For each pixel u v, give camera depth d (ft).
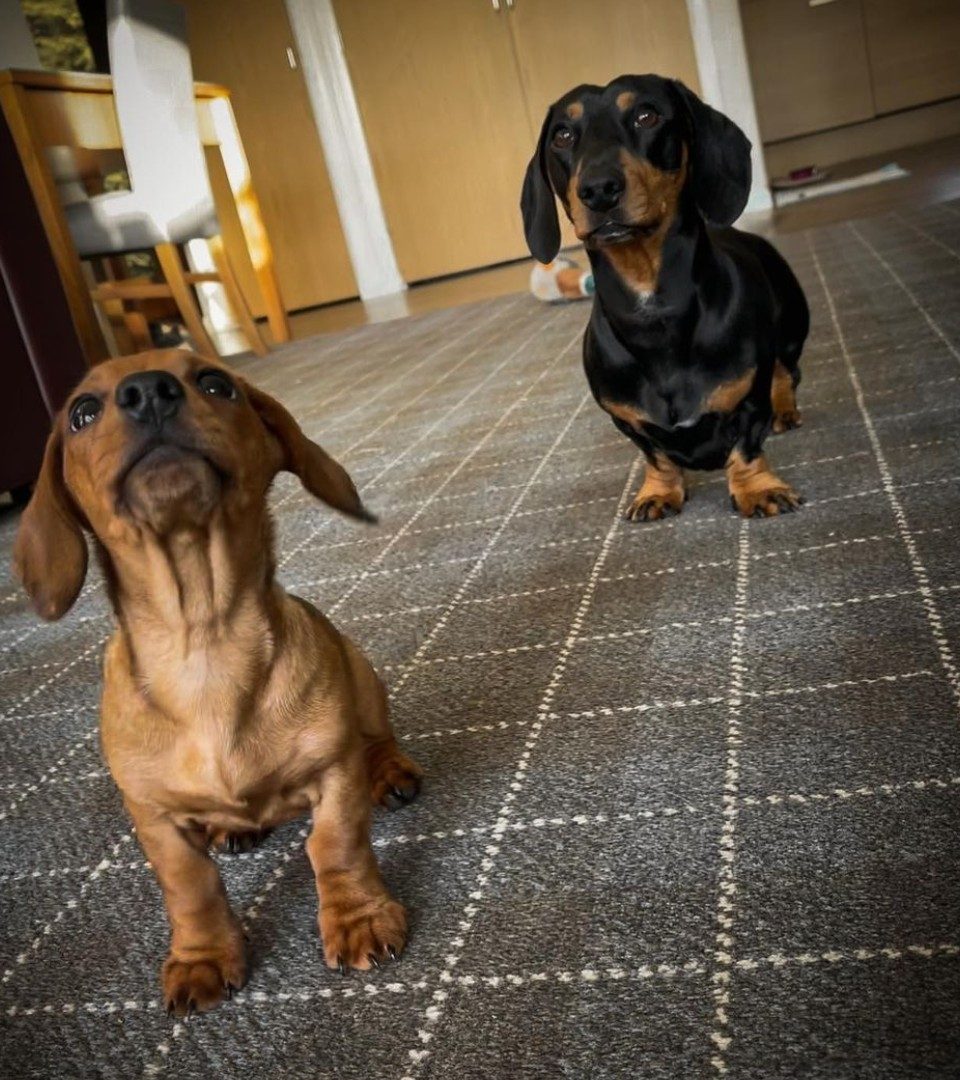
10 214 3.91
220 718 1.34
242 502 1.38
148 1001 1.37
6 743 2.19
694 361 2.46
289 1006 1.32
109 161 7.35
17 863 1.75
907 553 2.17
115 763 1.36
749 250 2.79
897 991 1.13
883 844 1.37
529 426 3.85
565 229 10.27
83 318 5.91
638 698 1.88
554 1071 1.13
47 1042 1.33
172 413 1.31
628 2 9.70
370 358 6.25
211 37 10.20
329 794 1.41
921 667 1.76
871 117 11.41
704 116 2.53
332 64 10.19
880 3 11.01
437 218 10.67
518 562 2.62
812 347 3.96
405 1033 1.24
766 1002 1.16
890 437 2.85
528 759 1.77
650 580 2.36
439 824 1.64
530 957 1.31
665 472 2.74
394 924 1.38
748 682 1.85
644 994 1.21
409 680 2.14
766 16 11.22
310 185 10.59
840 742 1.61
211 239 7.07
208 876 1.39
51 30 9.93
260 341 7.28
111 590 1.42
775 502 2.55
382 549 2.90
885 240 5.85
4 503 4.38
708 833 1.47
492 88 10.20
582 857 1.48
